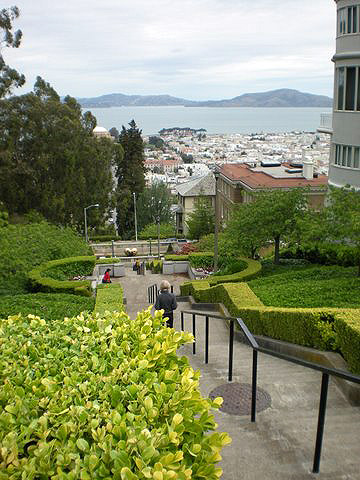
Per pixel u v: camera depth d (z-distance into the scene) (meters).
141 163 67.25
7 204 43.81
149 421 3.64
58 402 4.01
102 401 4.05
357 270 15.56
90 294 21.02
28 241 26.53
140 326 5.83
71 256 28.05
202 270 28.52
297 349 8.12
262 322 9.80
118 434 3.44
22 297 16.55
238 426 5.41
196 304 16.22
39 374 4.63
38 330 6.17
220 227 52.50
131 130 66.00
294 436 5.07
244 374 7.41
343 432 5.09
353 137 21.09
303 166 43.00
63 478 3.03
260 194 21.69
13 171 42.03
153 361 4.77
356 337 6.29
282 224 19.98
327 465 4.48
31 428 3.58
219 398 4.11
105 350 5.16
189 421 3.66
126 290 25.98
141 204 65.31
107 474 3.12
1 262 21.03
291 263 21.84
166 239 58.88
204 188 69.25
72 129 43.91
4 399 4.16
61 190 45.16
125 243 54.62
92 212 48.97
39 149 43.00
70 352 5.27
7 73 42.53
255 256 24.50
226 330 12.24
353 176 21.36
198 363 8.57
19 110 42.78
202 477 3.37
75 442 3.47
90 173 47.22
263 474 4.42
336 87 21.89
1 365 4.81
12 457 3.25
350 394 5.95
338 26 21.30
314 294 11.82
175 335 5.27
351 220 13.20
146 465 3.05
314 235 15.48
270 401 6.12
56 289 21.12
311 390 6.40
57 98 49.16
